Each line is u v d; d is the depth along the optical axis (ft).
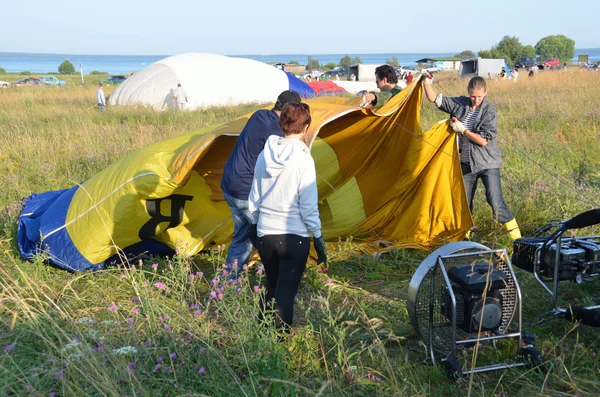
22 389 10.32
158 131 45.11
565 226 13.20
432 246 19.53
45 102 77.82
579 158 31.53
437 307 12.97
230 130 16.67
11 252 18.78
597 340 13.10
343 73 202.39
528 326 13.91
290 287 12.78
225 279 13.96
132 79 85.30
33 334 12.25
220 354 11.50
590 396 10.71
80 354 10.46
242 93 84.99
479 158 19.20
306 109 12.45
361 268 18.33
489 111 18.79
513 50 237.25
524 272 17.06
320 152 20.70
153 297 14.53
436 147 19.30
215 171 19.24
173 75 82.07
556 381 11.37
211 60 87.10
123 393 10.03
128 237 17.52
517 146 33.12
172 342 11.75
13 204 23.66
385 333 13.35
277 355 11.34
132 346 11.73
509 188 24.53
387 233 20.84
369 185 21.45
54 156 33.63
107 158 33.09
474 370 11.50
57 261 17.52
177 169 16.69
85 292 15.88
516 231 19.63
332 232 20.88
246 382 11.02
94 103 78.43
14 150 35.06
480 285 11.66
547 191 23.31
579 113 44.52
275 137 12.60
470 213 19.35
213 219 18.75
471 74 137.28
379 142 20.10
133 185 16.92
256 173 12.76
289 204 12.30
